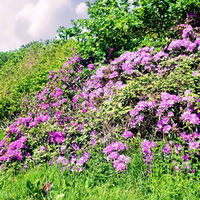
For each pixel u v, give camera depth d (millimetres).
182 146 2605
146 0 4469
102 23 4805
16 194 2150
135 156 2518
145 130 2938
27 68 9961
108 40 5012
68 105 4414
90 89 4227
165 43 4117
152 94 3062
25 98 6344
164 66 3664
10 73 10984
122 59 4047
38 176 2477
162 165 2471
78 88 5055
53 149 3301
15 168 3141
